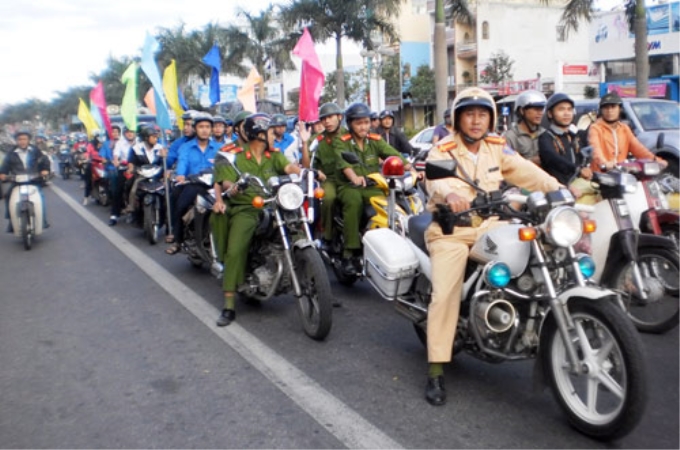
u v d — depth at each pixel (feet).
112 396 14.10
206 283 24.04
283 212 17.94
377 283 15.24
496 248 12.12
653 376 14.02
